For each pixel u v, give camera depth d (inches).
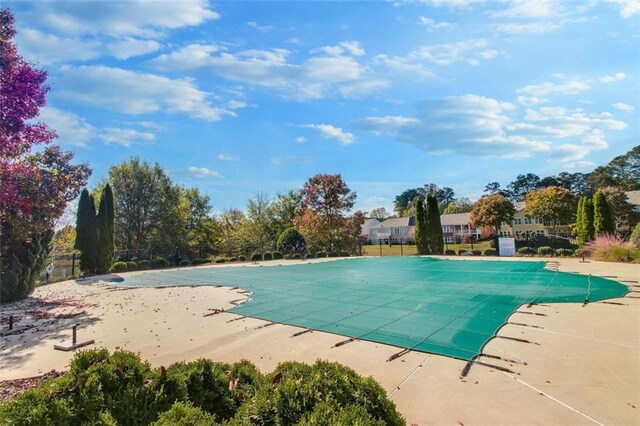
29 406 74.2
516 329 216.5
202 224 1230.3
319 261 791.7
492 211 1390.3
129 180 999.6
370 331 220.5
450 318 247.6
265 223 1203.9
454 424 110.4
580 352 173.9
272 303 319.0
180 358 179.6
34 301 369.7
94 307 325.7
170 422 73.9
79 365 92.6
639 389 133.0
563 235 1299.2
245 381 104.8
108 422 80.0
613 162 1699.1
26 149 355.6
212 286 447.8
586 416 114.0
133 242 999.0
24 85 311.6
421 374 152.2
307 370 89.4
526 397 128.3
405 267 615.5
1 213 355.9
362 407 76.4
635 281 375.2
